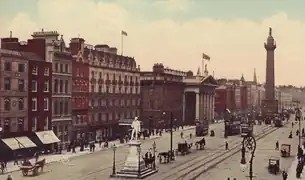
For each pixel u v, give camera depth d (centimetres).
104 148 8519
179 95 15088
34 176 5506
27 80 7388
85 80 9406
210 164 6750
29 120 7419
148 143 9562
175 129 12912
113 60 10819
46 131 7800
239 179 5462
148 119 13400
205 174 5828
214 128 14325
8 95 6962
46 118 7881
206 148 8944
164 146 9012
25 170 5519
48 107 7938
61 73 8381
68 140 8644
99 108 10038
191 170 6159
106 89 10388
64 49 8500
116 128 10800
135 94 12006
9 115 6988
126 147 8756
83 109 9306
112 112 10675
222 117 19662
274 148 8862
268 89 14875
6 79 6925
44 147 7662
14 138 6975
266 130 12744
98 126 9956
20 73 7225
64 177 5441
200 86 15588
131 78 11781
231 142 10094
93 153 7788
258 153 8150
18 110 7181
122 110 11225
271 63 14288
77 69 9056
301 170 5881
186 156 7725
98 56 10162
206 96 16375
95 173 5772
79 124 9138
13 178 5334
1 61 6806
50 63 8000
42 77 7781
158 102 13325
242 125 11906
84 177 5453
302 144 9344
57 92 8256
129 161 5669
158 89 13338
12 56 7031
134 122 5759
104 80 10294
